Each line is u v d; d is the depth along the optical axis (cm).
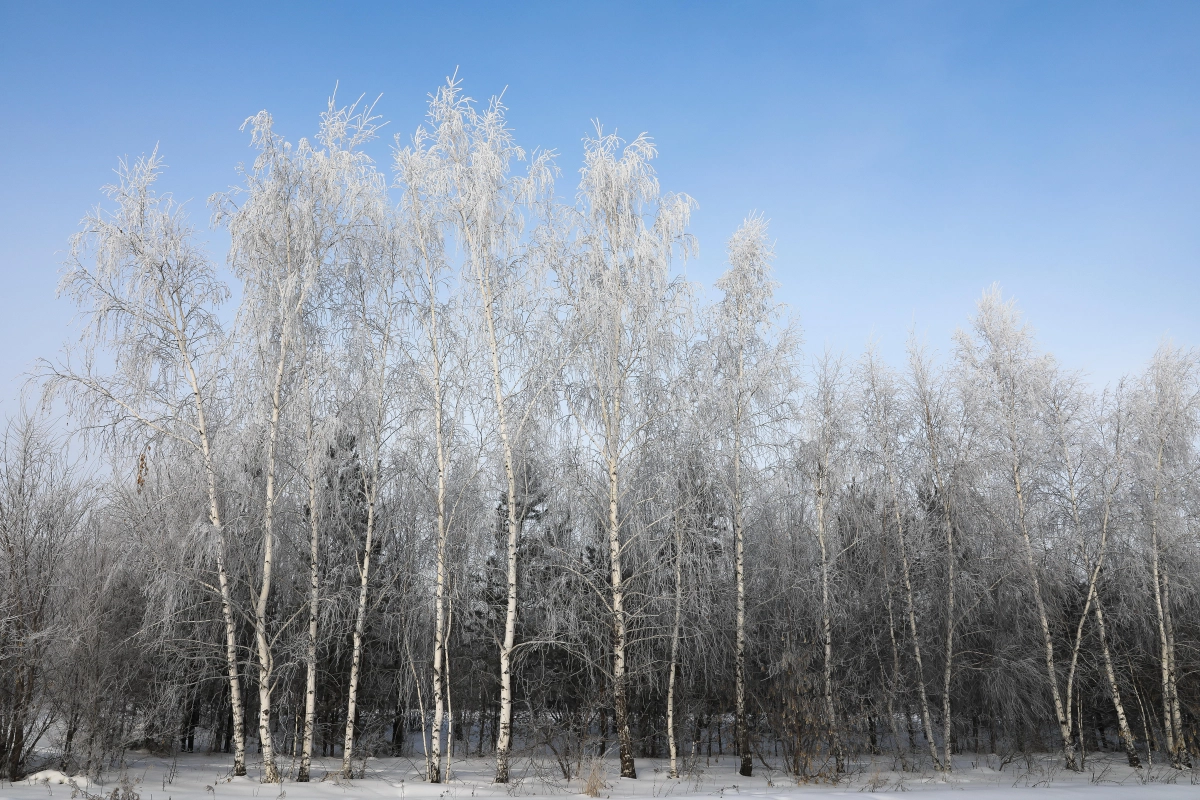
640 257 1891
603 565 2028
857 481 2350
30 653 1641
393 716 2494
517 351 1847
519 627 2150
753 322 2127
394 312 1861
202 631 1862
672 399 1934
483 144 1836
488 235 1841
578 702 2295
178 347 1769
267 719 1666
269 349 1781
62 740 1725
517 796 1575
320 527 1889
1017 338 2355
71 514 1805
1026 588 2289
